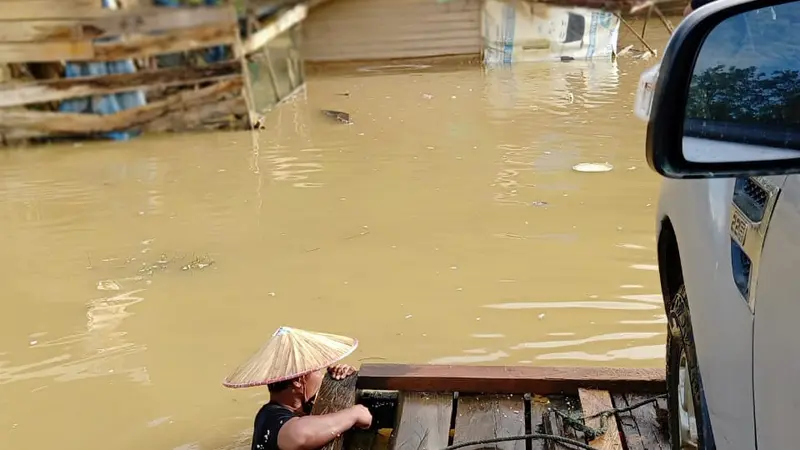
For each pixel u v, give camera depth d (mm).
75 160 9914
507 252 6141
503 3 15539
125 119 10969
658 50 16000
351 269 5973
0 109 10648
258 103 12219
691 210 2607
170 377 4645
